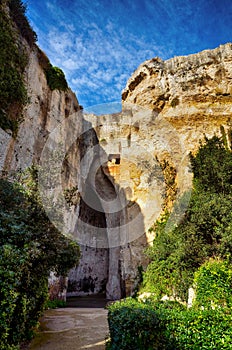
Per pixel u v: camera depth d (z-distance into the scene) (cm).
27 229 437
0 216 411
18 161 962
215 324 364
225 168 836
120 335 380
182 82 1612
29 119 1121
